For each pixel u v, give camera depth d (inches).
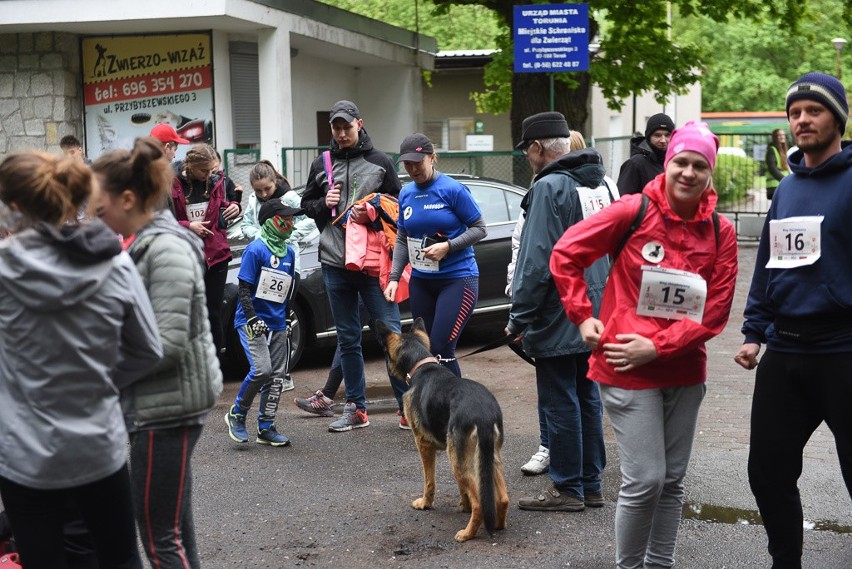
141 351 126.5
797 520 159.5
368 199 269.4
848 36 2079.2
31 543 123.6
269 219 253.4
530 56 555.5
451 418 193.6
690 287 151.5
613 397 156.6
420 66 806.5
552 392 203.8
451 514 207.8
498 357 390.0
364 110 805.9
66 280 116.2
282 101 572.4
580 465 206.2
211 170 292.0
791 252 153.5
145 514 136.9
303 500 217.8
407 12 1488.7
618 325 155.0
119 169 131.2
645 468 154.6
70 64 577.9
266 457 251.1
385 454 253.8
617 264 156.4
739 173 792.3
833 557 181.9
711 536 193.0
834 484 223.8
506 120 966.4
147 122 585.9
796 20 786.8
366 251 267.6
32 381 118.8
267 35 566.3
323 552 187.5
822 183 152.9
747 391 320.2
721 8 760.3
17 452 119.1
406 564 181.0
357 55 713.0
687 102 1408.7
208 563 182.4
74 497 127.3
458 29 1534.2
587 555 183.9
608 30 770.8
